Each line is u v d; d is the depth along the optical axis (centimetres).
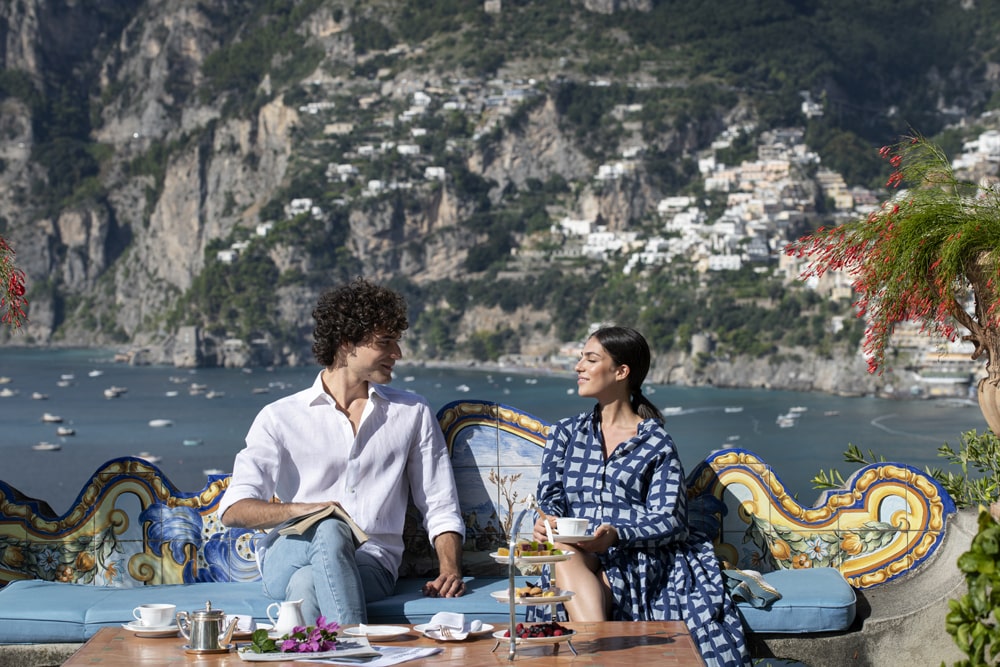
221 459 10744
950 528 461
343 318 440
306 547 406
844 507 475
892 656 423
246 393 16550
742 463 479
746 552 477
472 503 486
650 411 448
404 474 459
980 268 418
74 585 460
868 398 15575
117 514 486
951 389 15625
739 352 17438
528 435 488
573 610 393
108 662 319
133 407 14912
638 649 329
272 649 326
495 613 412
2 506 485
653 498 423
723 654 396
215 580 484
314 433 441
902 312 440
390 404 451
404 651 327
